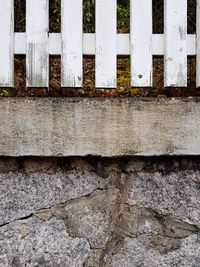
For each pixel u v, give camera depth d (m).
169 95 1.96
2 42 1.51
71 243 1.61
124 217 1.62
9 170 1.60
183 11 1.53
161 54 1.55
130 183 1.61
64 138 1.50
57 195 1.60
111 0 1.51
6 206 1.60
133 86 1.53
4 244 1.60
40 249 1.60
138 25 1.52
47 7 1.52
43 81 1.52
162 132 1.50
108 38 1.51
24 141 1.49
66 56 1.52
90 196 1.61
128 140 1.50
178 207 1.61
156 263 1.62
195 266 1.62
